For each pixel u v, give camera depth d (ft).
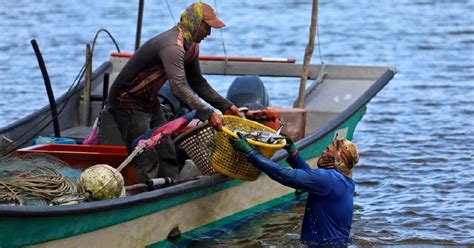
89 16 261.65
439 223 90.79
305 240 81.66
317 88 110.01
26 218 63.82
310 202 81.25
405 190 102.53
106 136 89.92
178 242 80.59
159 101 91.71
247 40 222.07
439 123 135.74
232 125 83.46
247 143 78.23
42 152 81.51
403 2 292.40
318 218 80.74
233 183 86.28
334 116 105.60
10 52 201.87
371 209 95.35
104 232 71.82
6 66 184.44
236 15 264.52
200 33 80.74
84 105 107.34
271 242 84.23
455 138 126.41
